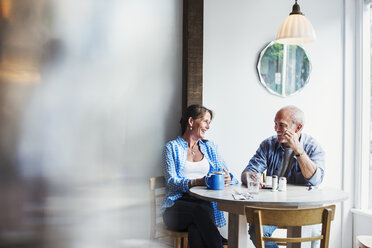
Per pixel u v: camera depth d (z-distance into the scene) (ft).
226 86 9.24
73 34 0.56
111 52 0.60
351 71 10.28
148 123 0.64
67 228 0.53
